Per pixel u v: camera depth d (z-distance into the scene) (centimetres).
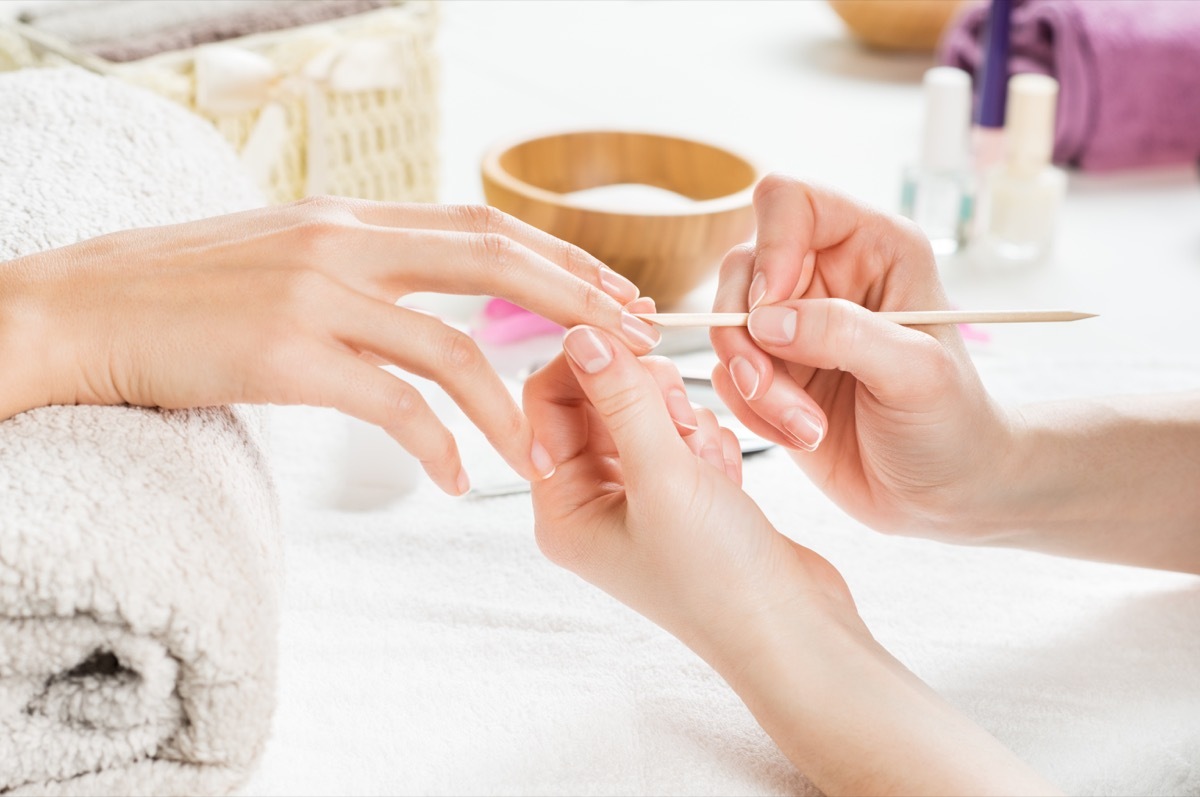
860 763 53
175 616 49
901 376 56
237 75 78
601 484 57
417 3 87
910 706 53
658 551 54
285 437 69
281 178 81
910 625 61
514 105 110
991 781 52
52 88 66
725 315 57
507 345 75
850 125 108
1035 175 85
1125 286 84
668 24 138
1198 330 80
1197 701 58
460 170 95
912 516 62
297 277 53
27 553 48
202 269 53
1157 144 100
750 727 56
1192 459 62
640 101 113
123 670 50
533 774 54
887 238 59
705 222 73
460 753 55
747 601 54
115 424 52
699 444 57
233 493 52
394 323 53
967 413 58
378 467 66
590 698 57
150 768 51
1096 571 64
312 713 56
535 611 60
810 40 134
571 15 139
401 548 63
